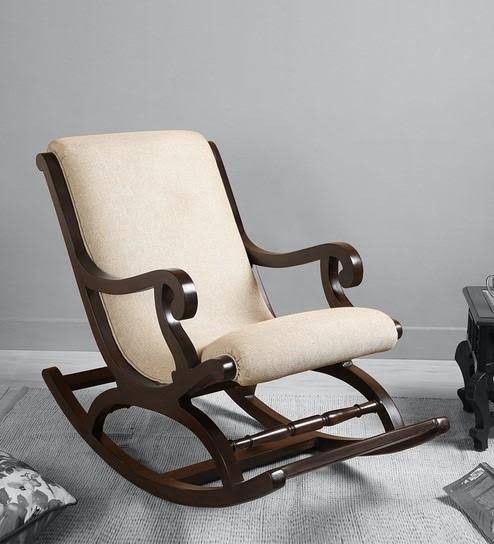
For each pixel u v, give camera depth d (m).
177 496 1.98
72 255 2.14
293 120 2.87
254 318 2.35
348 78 2.82
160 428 2.48
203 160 2.44
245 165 2.93
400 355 3.03
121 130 2.94
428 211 2.89
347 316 1.97
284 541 1.86
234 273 2.37
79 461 2.26
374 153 2.87
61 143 2.21
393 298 2.98
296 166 2.91
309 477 2.16
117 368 2.08
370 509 1.99
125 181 2.26
